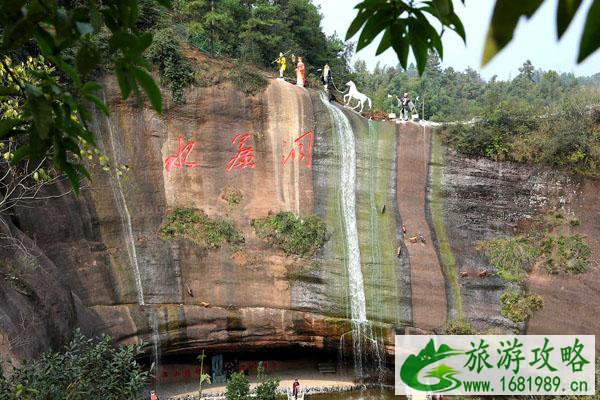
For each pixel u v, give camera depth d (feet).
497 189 90.89
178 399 79.10
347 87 147.33
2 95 12.05
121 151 83.71
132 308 78.59
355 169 92.84
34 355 53.72
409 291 86.22
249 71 93.09
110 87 83.10
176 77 88.33
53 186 74.95
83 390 32.53
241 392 70.03
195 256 84.53
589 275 82.89
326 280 86.53
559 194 88.84
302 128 92.43
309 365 93.25
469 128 92.32
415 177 92.89
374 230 89.86
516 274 85.92
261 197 90.68
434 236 89.71
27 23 9.91
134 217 82.89
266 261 86.63
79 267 75.56
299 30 136.46
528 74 245.04
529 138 90.43
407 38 9.94
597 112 89.51
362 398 83.10
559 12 5.45
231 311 83.87
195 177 88.53
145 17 92.07
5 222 62.13
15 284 57.88
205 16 111.34
